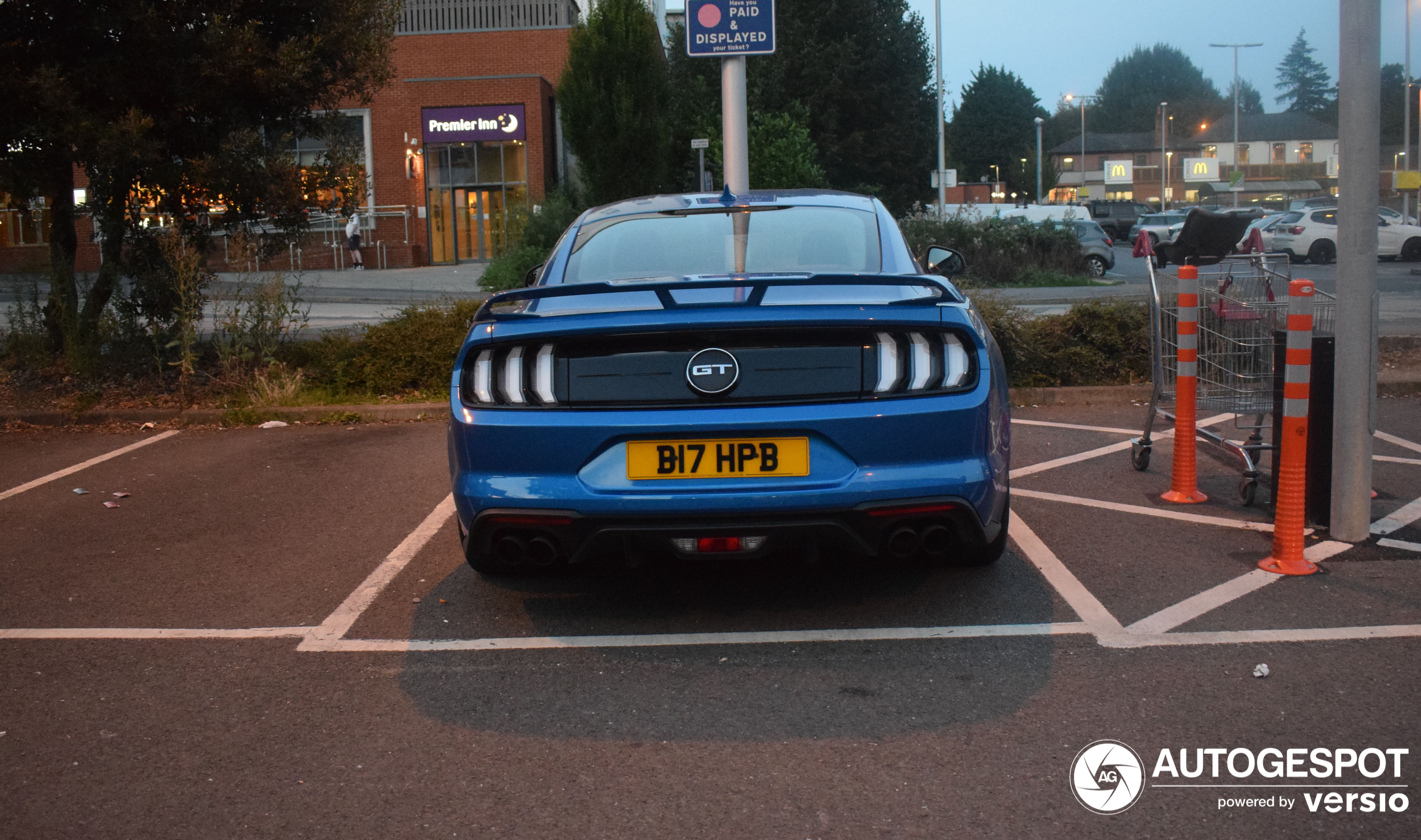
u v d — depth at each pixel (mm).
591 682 3660
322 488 6648
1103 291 20656
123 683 3744
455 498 3889
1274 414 5445
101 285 10273
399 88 31234
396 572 4938
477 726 3352
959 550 4562
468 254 32094
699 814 2803
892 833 2691
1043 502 5887
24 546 5535
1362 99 4754
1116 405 8969
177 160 10195
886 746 3143
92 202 10055
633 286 3652
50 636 4215
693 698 3510
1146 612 4152
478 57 31438
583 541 3727
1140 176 114375
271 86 9727
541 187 31375
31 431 8891
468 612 4383
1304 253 29109
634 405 3664
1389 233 28719
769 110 33781
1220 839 2646
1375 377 4957
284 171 9906
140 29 9344
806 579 4652
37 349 10398
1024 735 3184
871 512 3619
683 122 29688
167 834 2771
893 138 35562
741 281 3609
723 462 3641
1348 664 3625
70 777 3086
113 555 5324
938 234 24484
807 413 3615
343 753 3199
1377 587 4375
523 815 2826
